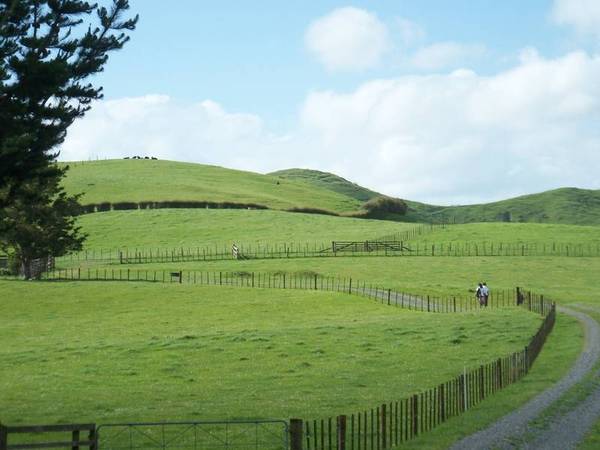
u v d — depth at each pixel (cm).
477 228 16462
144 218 18250
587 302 9350
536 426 3334
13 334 6988
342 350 5788
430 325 6900
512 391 4253
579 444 3011
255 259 13425
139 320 7712
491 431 3241
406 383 4578
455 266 12544
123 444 3206
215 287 9725
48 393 4438
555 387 4350
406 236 15800
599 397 4047
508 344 5997
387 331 6588
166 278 11344
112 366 5291
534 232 15812
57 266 13125
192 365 5303
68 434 3459
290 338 6272
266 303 8656
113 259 13900
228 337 6325
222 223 17812
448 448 2933
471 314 7694
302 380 4744
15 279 10825
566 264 12712
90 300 8938
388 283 10812
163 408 3953
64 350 5950
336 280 11181
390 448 2922
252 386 4578
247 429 3438
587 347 5959
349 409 3847
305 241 15388
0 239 10656
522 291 9994
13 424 3612
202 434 3375
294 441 2562
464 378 3788
